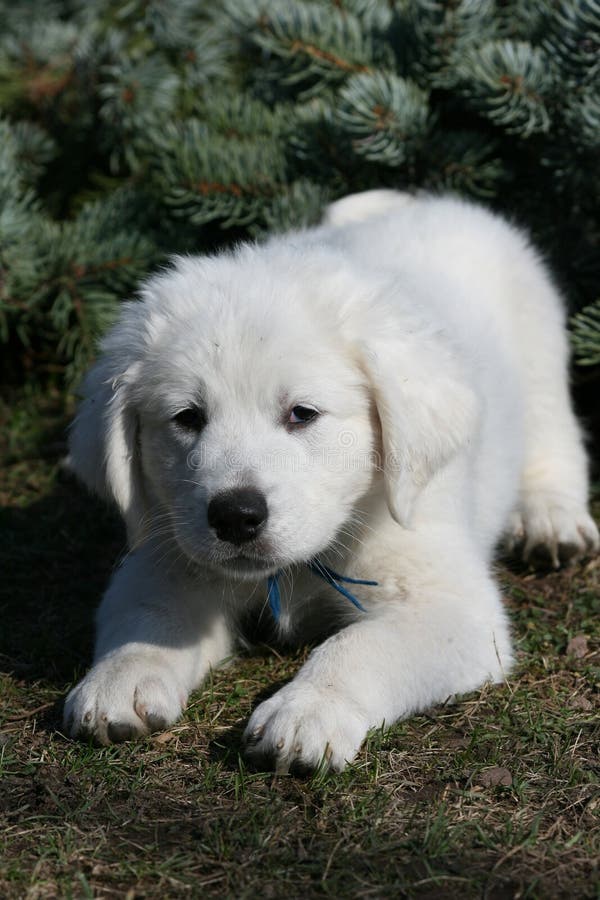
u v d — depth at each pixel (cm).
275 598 446
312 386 412
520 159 692
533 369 592
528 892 304
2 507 625
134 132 808
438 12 652
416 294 485
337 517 423
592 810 349
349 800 351
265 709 375
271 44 698
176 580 454
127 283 750
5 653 466
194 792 359
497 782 363
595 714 408
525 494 576
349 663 393
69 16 929
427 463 425
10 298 725
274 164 706
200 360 415
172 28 826
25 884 312
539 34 659
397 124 657
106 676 398
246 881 312
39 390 782
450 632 420
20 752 386
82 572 557
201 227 746
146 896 307
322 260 462
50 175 852
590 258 681
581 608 499
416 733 397
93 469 453
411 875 315
